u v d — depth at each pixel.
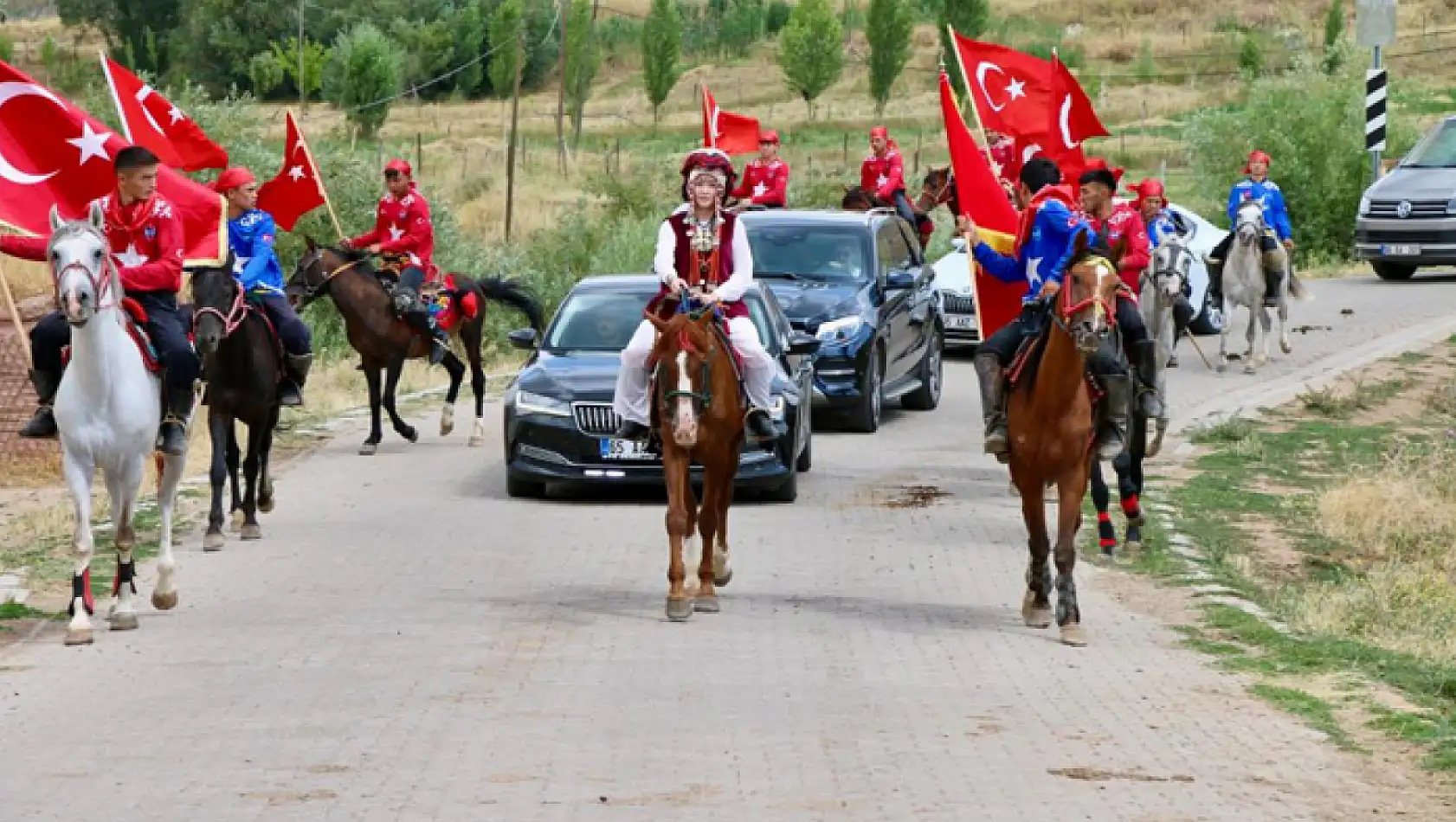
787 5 116.69
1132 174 60.66
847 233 21.91
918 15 109.19
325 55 96.94
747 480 16.45
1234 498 17.45
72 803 7.89
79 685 10.31
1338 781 8.38
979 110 16.59
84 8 117.31
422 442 20.92
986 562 14.34
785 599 12.92
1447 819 7.82
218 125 30.56
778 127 81.19
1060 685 10.36
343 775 8.28
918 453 19.66
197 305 13.96
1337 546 16.00
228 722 9.36
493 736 8.99
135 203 12.05
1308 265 41.53
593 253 35.00
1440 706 10.08
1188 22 103.56
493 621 12.02
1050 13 107.00
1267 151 42.53
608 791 8.01
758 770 8.38
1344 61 43.91
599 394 16.48
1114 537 14.73
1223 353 25.58
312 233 30.28
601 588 13.19
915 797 7.94
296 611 12.39
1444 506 17.33
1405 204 34.69
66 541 15.11
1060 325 11.20
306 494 17.44
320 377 26.17
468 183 53.78
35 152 12.62
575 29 90.25
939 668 10.78
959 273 27.97
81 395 11.41
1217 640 11.81
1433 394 23.66
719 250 12.29
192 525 15.84
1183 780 8.31
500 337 30.83
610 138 79.44
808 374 18.23
